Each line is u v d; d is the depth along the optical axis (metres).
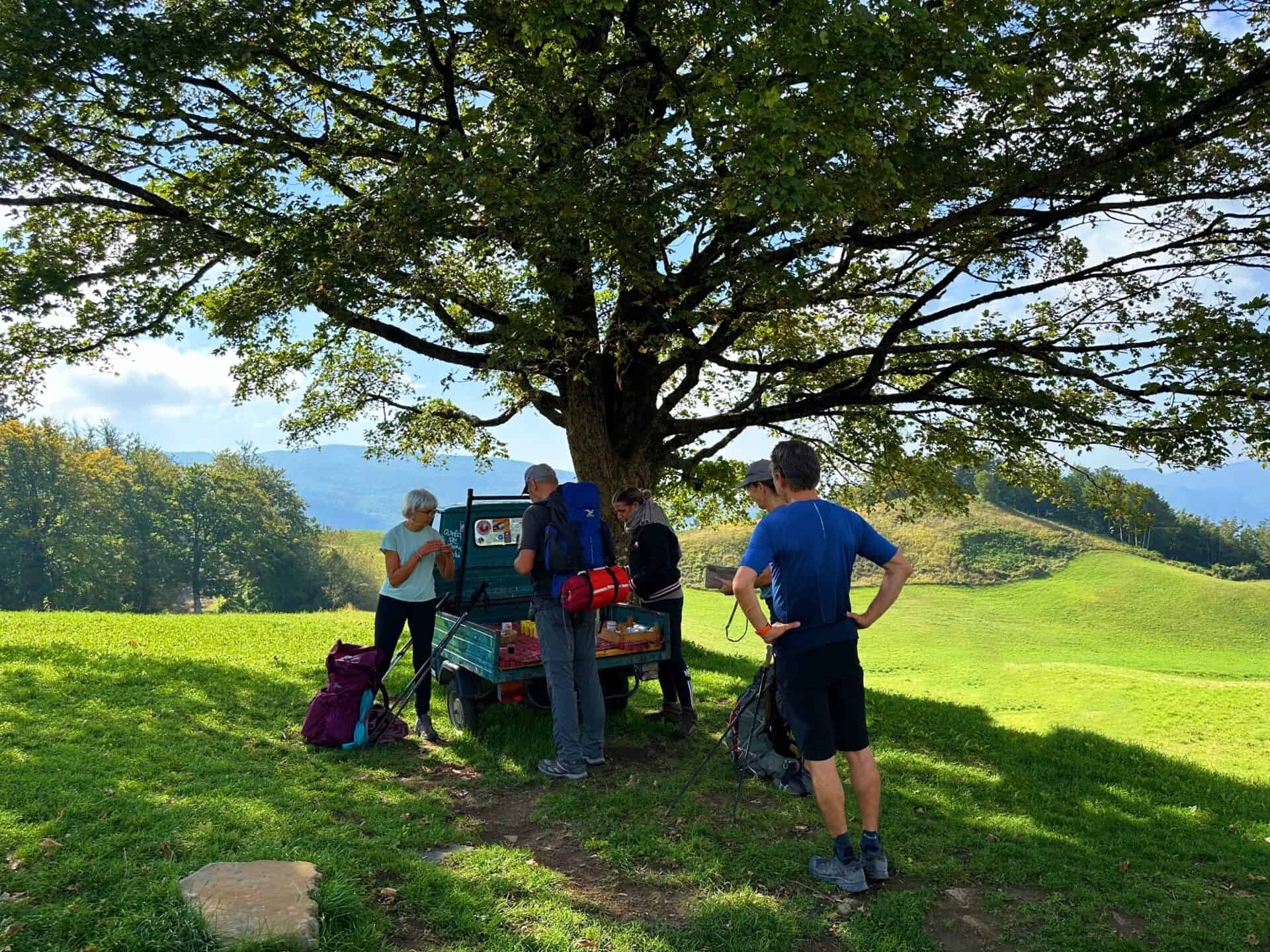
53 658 8.93
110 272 10.25
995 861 4.76
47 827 4.21
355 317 10.43
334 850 4.23
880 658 39.59
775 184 7.23
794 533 4.14
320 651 10.99
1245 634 59.81
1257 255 10.68
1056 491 14.50
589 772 6.11
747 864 4.47
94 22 8.40
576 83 9.61
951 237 10.48
